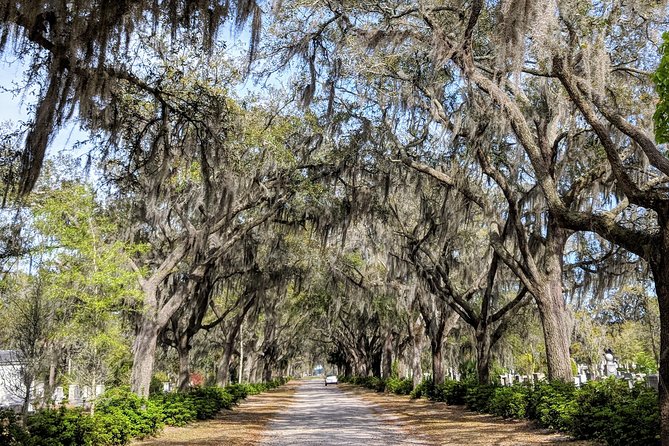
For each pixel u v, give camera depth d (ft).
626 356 117.39
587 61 32.24
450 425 47.14
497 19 31.65
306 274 84.58
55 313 40.65
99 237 43.91
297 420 57.88
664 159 24.98
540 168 32.91
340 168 57.11
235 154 46.14
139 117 37.17
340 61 48.57
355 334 161.38
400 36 40.98
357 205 60.13
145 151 41.83
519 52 29.30
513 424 44.57
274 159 53.26
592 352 109.09
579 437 33.71
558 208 30.71
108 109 33.35
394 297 89.25
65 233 40.91
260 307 90.94
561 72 31.19
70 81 25.17
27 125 28.94
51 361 41.68
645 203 24.03
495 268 63.52
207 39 27.81
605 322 113.70
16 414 31.50
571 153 49.11
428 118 52.42
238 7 27.81
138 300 48.83
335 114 54.65
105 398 40.75
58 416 31.83
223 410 71.87
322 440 39.47
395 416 59.52
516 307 63.62
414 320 97.45
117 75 29.01
